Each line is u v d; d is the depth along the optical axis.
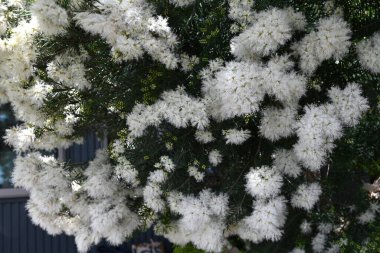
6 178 4.10
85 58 2.16
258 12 1.97
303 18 1.99
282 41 1.79
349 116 1.86
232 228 2.36
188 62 2.15
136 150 2.27
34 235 4.18
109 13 1.92
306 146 1.86
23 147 2.35
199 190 2.35
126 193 2.43
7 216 4.12
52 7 1.85
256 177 1.96
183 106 2.02
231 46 1.98
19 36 1.94
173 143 2.26
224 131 2.11
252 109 1.83
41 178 2.32
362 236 2.39
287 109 1.97
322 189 2.34
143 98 2.19
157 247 4.07
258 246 2.62
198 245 2.27
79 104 2.37
